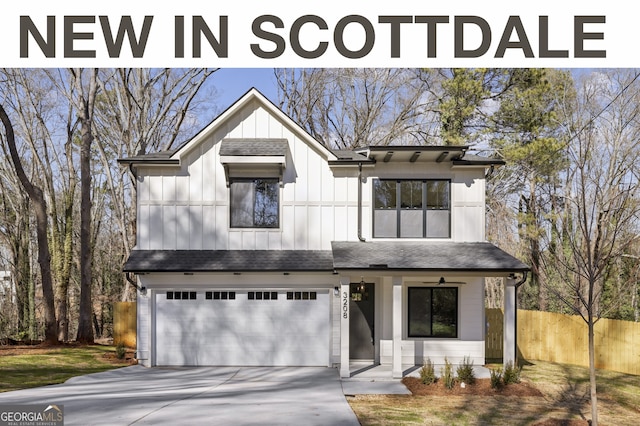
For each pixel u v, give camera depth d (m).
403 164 19.38
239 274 18.62
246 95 19.19
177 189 19.19
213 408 11.80
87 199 24.80
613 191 16.14
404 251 18.03
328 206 19.31
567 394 15.14
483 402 13.62
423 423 11.39
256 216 19.23
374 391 14.54
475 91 28.70
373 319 18.78
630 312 26.56
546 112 28.77
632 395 15.55
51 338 23.20
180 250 19.05
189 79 30.28
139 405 12.02
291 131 19.47
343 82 37.34
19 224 33.50
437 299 18.70
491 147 30.09
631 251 27.09
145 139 30.14
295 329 18.64
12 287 35.81
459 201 19.30
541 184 30.36
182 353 18.55
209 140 19.36
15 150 22.41
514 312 16.88
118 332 24.53
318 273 18.53
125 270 17.75
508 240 32.91
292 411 11.63
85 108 24.98
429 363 16.02
